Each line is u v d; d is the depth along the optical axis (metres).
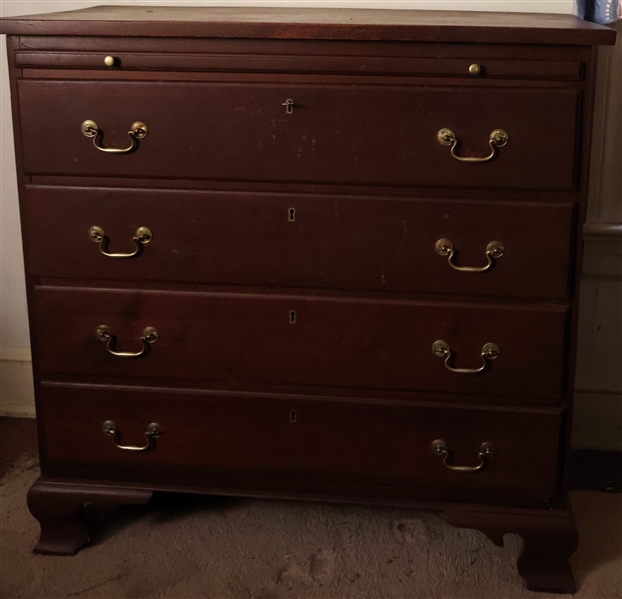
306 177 1.47
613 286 2.03
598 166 1.95
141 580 1.63
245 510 1.87
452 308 1.51
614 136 1.93
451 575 1.66
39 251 1.57
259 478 1.66
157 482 1.69
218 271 1.54
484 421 1.56
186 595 1.58
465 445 1.58
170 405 1.63
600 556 1.71
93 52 1.46
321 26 1.39
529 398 1.55
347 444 1.61
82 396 1.64
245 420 1.62
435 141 1.43
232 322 1.56
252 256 1.52
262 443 1.63
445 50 1.40
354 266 1.51
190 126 1.47
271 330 1.56
